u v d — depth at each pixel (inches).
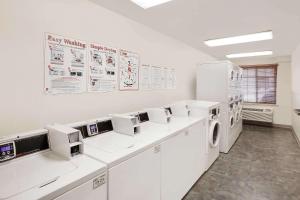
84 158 46.6
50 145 51.9
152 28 109.4
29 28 57.4
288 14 85.4
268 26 103.0
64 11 66.5
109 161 44.2
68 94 69.0
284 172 106.7
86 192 38.5
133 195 51.4
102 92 81.9
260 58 226.7
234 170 109.3
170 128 76.6
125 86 93.5
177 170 74.6
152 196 59.6
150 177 58.2
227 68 133.3
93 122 66.4
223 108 135.7
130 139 61.5
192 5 77.6
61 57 66.2
